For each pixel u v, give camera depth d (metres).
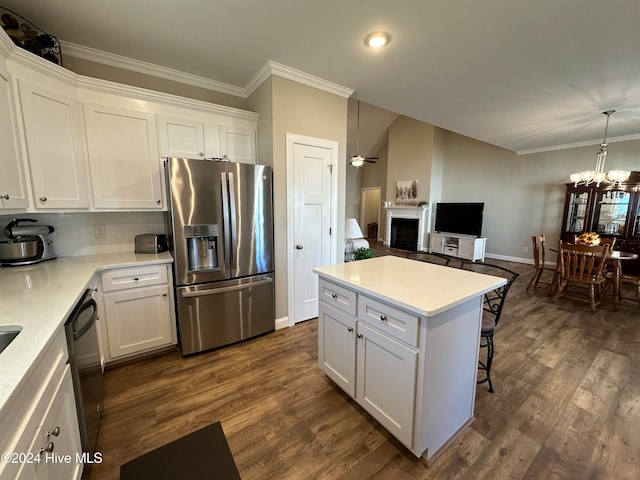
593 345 2.57
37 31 1.96
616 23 1.83
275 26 1.92
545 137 4.85
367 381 1.58
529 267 5.80
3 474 0.65
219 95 2.91
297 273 2.91
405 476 1.33
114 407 1.76
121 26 1.94
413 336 1.27
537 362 2.29
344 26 1.91
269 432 1.58
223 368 2.19
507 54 2.23
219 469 1.04
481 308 1.57
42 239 2.07
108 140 2.13
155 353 2.38
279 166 2.62
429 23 1.86
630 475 1.33
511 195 6.34
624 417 1.69
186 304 2.28
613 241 3.92
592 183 4.87
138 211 2.54
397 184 7.88
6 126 1.53
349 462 1.41
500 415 1.71
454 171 7.24
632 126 4.12
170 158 2.11
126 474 1.01
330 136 2.91
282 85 2.54
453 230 6.88
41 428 0.86
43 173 1.78
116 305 2.09
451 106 3.35
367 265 2.05
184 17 1.83
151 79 2.56
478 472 1.35
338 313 1.75
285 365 2.23
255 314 2.62
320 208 2.97
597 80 2.64
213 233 2.33
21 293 1.39
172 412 1.73
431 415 1.35
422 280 1.64
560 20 1.82
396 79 2.68
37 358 0.83
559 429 1.61
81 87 2.00
